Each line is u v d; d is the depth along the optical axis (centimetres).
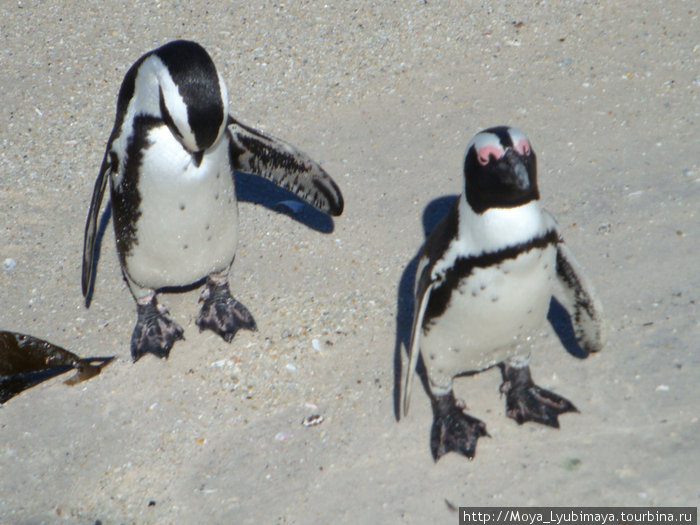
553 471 262
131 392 281
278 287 296
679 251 291
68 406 280
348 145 324
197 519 263
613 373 274
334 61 343
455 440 267
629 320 281
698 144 312
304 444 271
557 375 276
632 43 340
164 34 351
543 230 256
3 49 349
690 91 325
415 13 354
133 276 283
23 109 333
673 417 266
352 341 286
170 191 269
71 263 303
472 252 257
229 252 283
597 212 301
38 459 273
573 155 315
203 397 279
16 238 307
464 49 344
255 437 273
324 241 304
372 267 298
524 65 339
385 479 265
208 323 289
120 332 291
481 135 254
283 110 333
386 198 311
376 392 277
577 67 336
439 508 260
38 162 322
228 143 277
